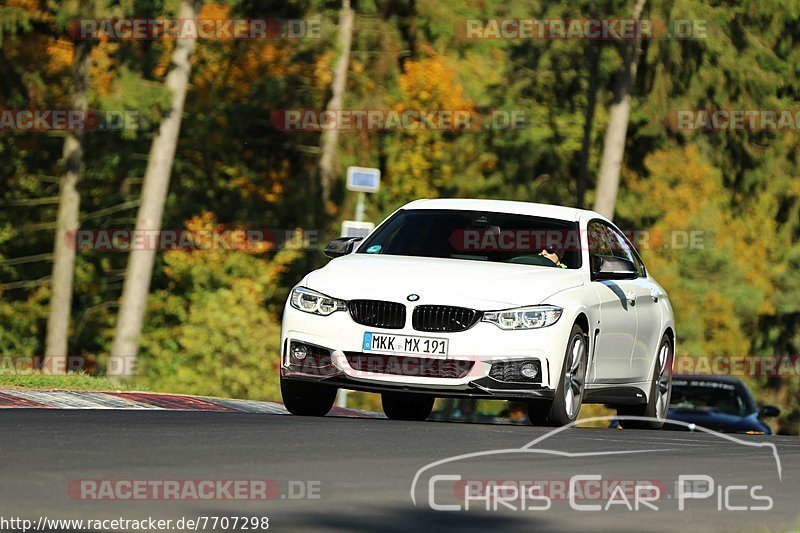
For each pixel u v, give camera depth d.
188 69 110.88
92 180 137.88
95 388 52.97
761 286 162.25
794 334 171.62
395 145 141.25
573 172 162.00
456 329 40.00
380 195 141.00
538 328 40.22
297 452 29.22
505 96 153.75
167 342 113.38
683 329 149.62
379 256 44.09
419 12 145.25
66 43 123.31
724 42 134.00
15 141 136.38
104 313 137.75
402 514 21.33
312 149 143.25
